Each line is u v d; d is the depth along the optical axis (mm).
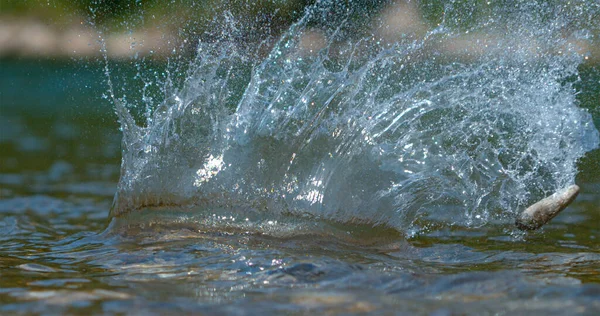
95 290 8141
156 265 9273
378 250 10383
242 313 7301
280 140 11625
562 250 10570
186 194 11406
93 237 11172
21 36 52031
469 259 9906
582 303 7500
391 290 8117
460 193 11734
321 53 12617
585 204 14078
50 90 43188
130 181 11617
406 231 11328
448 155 11664
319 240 10625
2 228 12609
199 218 11172
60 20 51375
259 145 11633
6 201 15492
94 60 35531
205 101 12086
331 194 11242
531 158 11914
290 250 9938
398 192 11383
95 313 7336
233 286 8289
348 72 12266
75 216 13945
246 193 11328
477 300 7703
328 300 7734
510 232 11781
